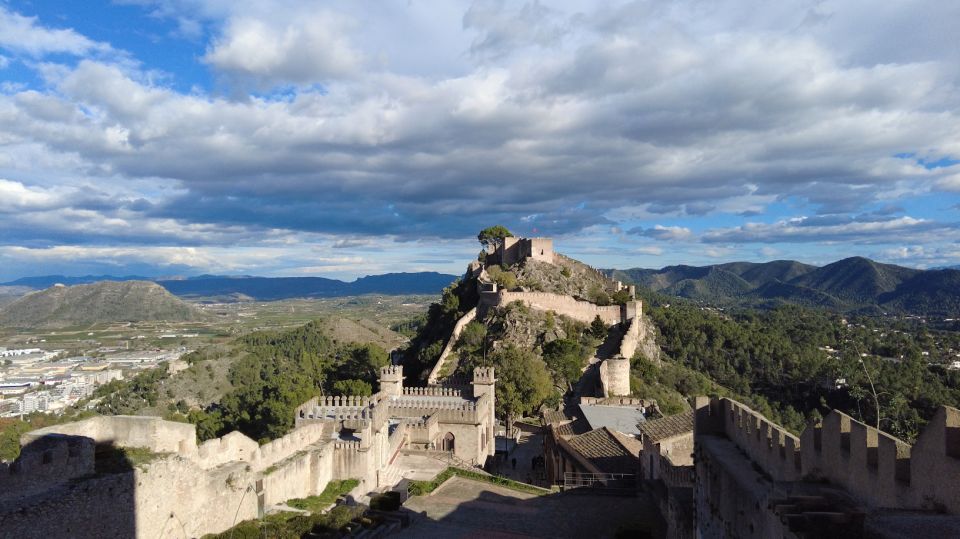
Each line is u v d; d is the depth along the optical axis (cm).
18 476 2395
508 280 13450
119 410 14625
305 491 4447
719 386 13000
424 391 7388
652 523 3853
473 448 6347
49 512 2398
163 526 2991
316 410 5888
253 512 3753
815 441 1798
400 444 6038
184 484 3153
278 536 3238
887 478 1449
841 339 15862
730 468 2191
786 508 1456
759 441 2209
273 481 4016
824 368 12438
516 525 4003
